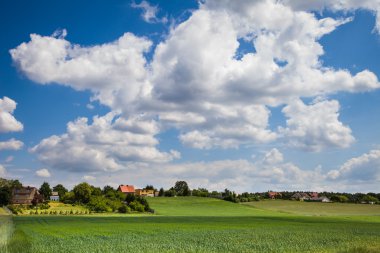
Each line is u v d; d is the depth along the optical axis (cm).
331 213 15375
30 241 4256
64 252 3344
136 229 6519
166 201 18825
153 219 10200
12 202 16200
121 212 14400
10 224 7512
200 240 4428
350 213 15438
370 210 16738
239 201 19512
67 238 4688
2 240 4116
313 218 11375
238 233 5566
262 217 11756
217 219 10406
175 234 5384
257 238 4684
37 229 6381
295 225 7894
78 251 3400
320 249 3428
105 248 3603
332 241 4256
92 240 4434
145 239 4588
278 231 6025
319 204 18975
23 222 8431
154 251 3375
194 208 16662
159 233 5600
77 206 15300
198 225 7794
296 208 17300
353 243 3956
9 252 3344
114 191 18600
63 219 9812
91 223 8244
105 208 14350
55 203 16225
